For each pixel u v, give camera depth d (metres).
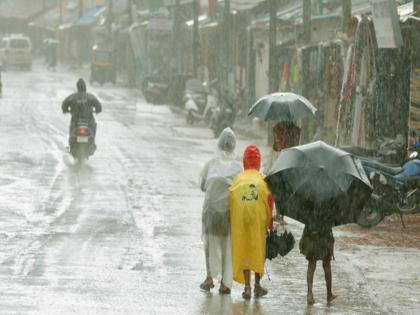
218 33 116.12
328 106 66.50
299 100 35.47
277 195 27.12
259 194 27.73
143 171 58.16
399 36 47.91
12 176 54.03
